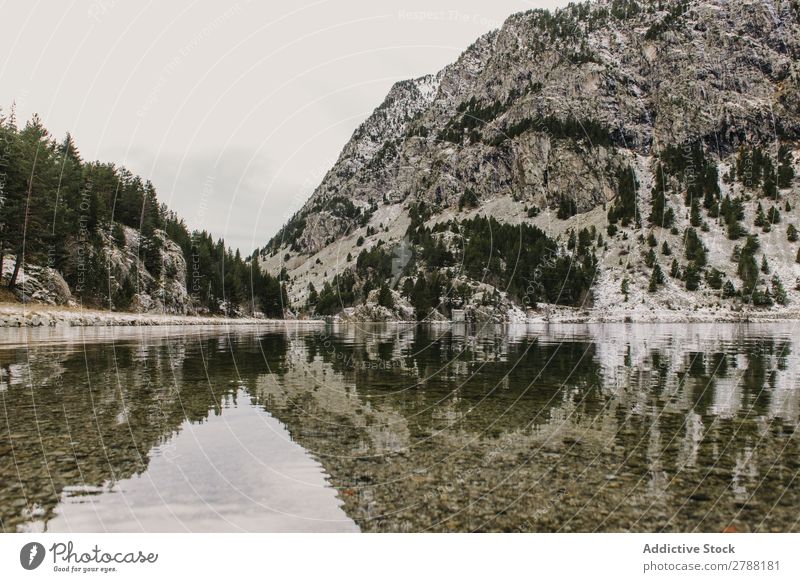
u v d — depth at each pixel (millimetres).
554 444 6938
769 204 154250
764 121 198750
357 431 7641
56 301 60000
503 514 4730
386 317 105438
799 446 6742
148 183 91688
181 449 6531
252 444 6816
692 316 109438
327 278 175500
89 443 6707
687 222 152875
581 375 14203
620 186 172750
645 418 8508
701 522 4535
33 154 59938
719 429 7695
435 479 5594
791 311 111500
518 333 47719
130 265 78562
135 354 19172
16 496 4953
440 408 9422
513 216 184375
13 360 16500
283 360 18219
